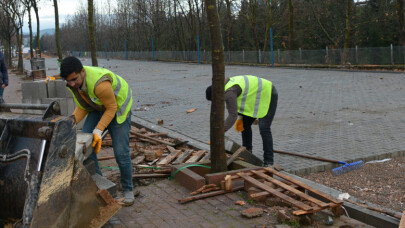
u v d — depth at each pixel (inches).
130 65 1544.0
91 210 130.4
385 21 1253.7
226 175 182.7
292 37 1296.8
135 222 148.9
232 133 313.3
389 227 145.9
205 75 908.6
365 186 193.2
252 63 1279.5
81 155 137.7
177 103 490.0
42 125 118.6
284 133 309.3
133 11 2283.5
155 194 179.9
